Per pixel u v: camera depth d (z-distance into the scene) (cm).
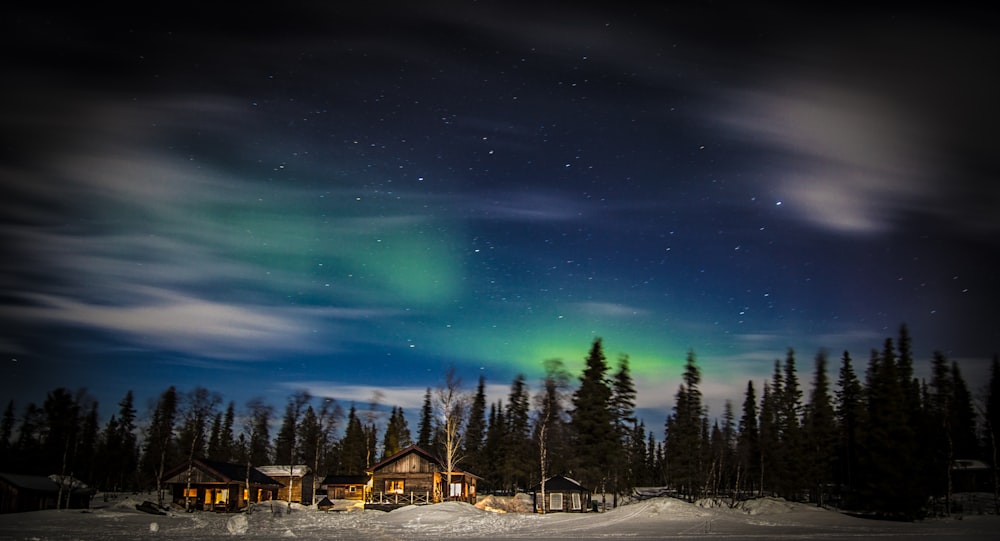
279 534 4341
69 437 8794
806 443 8894
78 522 5156
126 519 5509
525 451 9525
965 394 9556
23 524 4928
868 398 8350
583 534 4447
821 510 6600
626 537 4231
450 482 7488
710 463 9631
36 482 6694
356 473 11356
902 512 6034
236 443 11462
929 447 7481
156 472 10081
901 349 8019
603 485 7844
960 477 8612
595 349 8075
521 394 9781
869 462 6644
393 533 4481
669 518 5562
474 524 5091
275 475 8475
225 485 7381
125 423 10662
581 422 7756
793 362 9550
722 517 5716
